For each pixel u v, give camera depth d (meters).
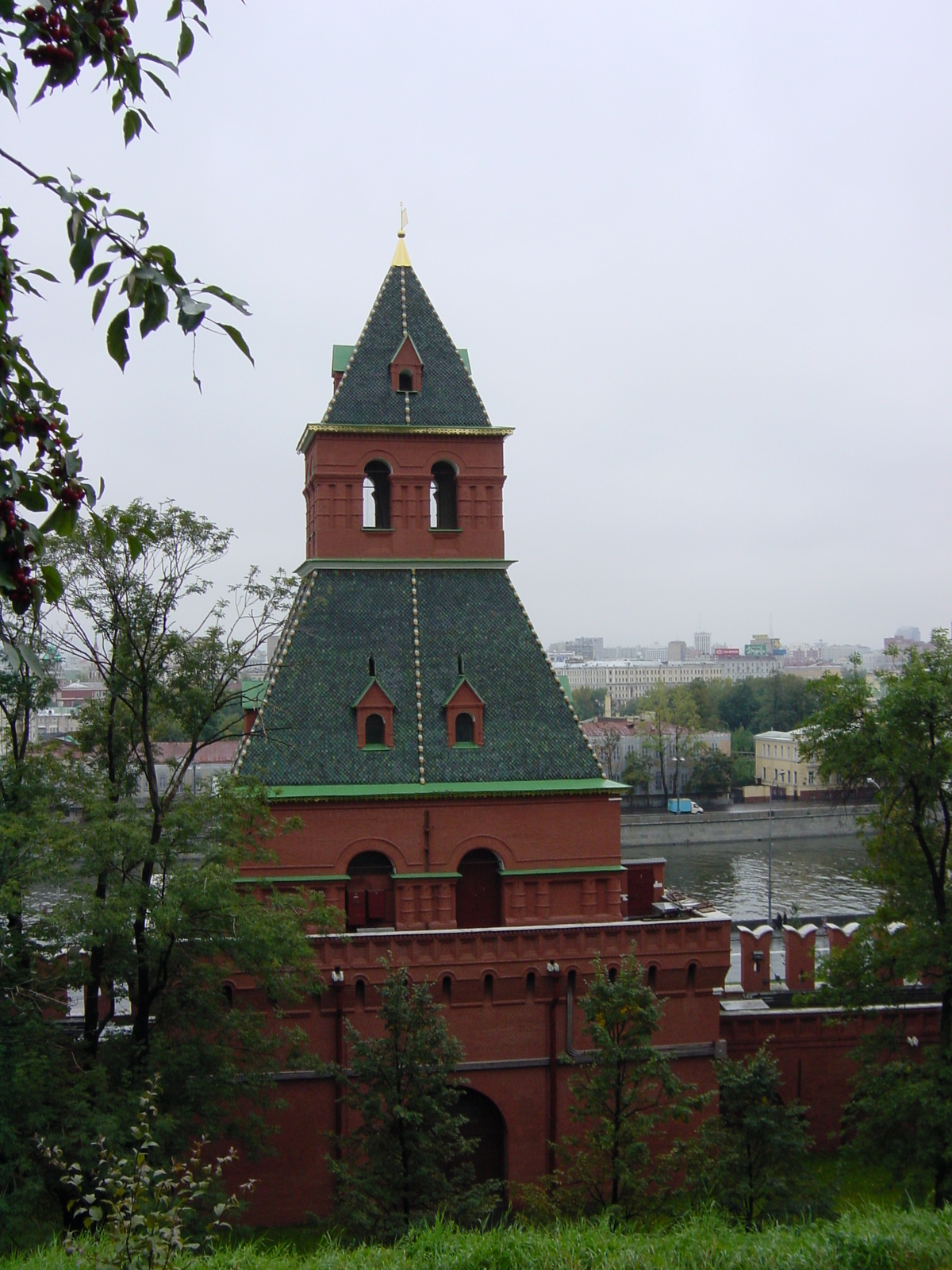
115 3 8.55
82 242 8.25
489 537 48.84
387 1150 33.47
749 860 132.12
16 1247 26.48
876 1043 40.75
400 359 48.66
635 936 42.38
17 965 32.59
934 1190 36.94
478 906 44.97
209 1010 35.44
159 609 36.25
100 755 39.88
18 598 8.55
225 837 35.50
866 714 40.72
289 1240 37.66
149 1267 14.34
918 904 41.25
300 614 46.56
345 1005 40.47
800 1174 34.19
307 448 50.84
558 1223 22.42
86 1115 29.53
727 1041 46.97
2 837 31.89
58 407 9.19
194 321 8.27
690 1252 18.66
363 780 44.03
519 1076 41.47
